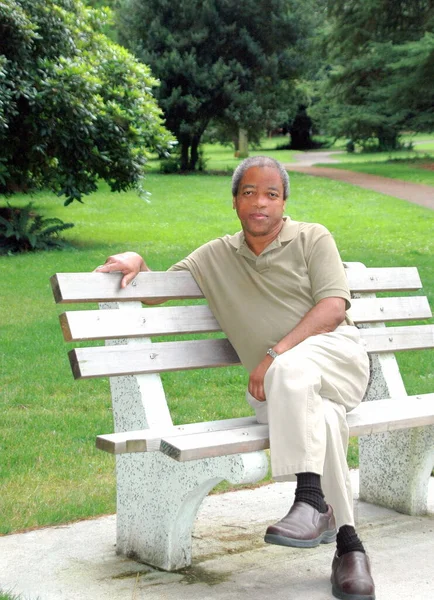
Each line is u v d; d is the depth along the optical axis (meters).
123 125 15.08
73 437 5.02
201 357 3.46
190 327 3.47
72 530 3.57
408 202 22.41
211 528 3.61
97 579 3.04
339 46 35.44
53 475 4.32
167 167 32.94
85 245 15.73
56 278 3.20
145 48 31.23
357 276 4.01
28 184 16.55
